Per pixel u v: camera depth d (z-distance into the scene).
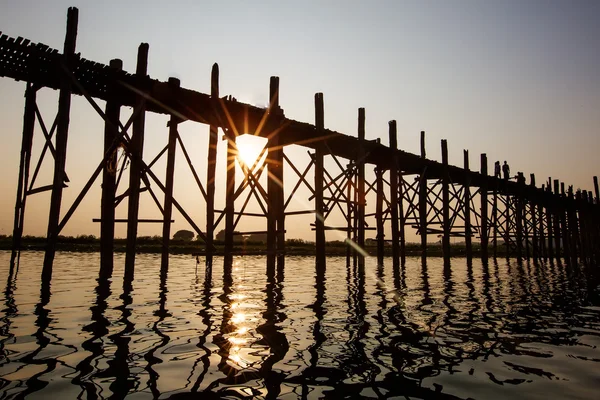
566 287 9.83
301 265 17.00
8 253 19.56
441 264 18.67
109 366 3.25
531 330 4.97
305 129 11.96
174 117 10.27
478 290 8.88
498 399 2.83
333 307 6.25
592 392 3.00
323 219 12.12
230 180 10.75
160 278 9.64
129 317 5.07
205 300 6.55
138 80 8.84
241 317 5.27
